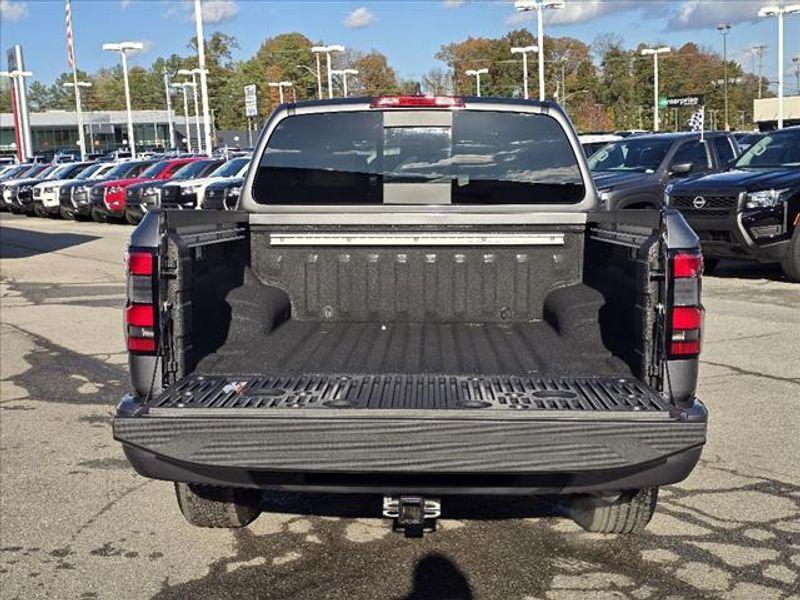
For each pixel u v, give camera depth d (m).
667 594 3.89
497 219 4.92
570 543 4.44
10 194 33.00
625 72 94.31
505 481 3.50
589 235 4.89
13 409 7.06
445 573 4.15
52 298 13.18
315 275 5.09
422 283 5.06
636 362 3.93
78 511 4.96
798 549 4.30
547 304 4.98
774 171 12.38
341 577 4.13
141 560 4.34
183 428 3.40
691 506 4.83
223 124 106.06
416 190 4.96
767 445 5.75
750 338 8.83
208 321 4.32
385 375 3.95
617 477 3.47
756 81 112.56
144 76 137.75
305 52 101.12
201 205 21.31
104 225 27.78
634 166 14.48
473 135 4.92
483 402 3.50
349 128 4.96
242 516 4.57
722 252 12.34
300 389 3.72
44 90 166.38
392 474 3.50
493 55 97.88
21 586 4.09
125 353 9.11
